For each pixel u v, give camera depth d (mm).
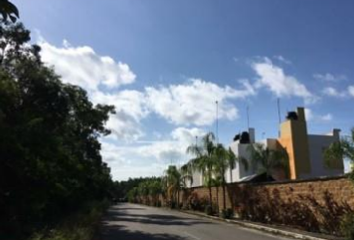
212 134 39375
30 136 18625
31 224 19875
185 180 59875
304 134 50688
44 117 24453
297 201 24969
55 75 25516
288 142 50844
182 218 36625
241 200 33656
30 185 18484
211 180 37531
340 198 21141
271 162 48406
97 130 44125
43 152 19344
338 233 20953
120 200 146125
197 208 48469
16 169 17156
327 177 22219
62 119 26625
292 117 51500
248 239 19656
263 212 29562
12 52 24734
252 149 49281
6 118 18203
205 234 21859
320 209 22578
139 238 19906
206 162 38094
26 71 24375
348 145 18547
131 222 30828
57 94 25641
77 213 27906
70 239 14664
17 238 16391
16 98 19859
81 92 37156
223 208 35969
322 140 51625
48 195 21531
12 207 18062
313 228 23062
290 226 25438
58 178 22594
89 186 46375
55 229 16328
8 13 4062
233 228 25766
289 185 26047
